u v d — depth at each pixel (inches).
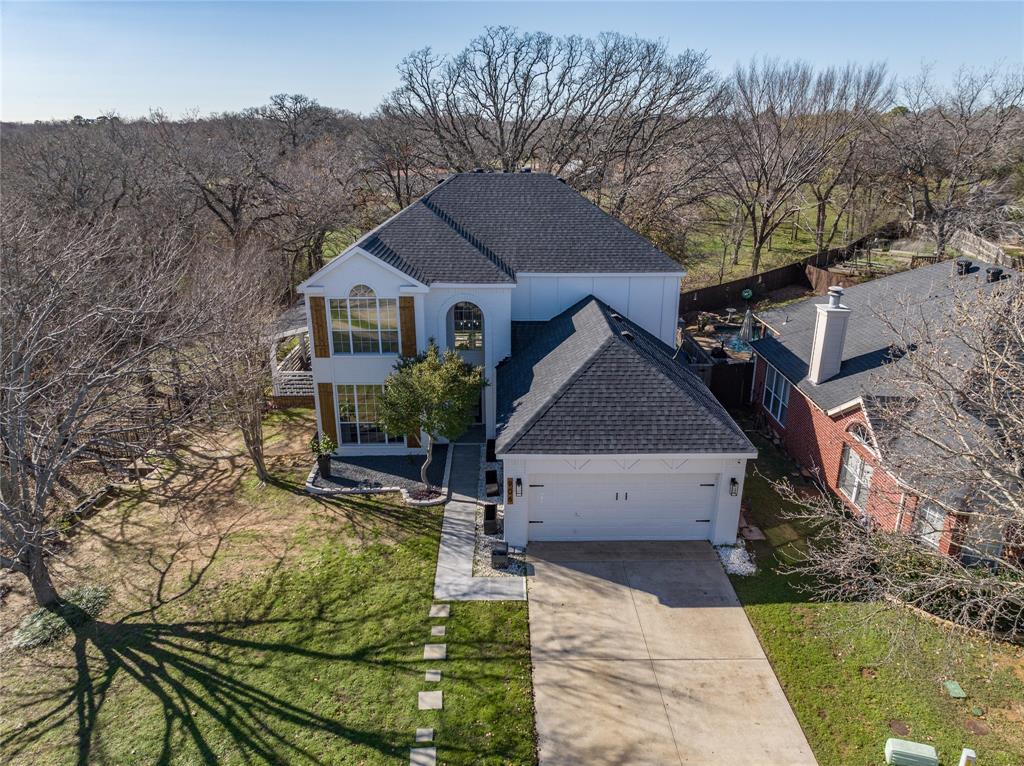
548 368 755.4
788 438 871.7
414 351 832.3
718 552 667.4
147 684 511.8
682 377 756.6
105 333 694.5
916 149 1754.4
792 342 923.4
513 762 439.2
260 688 504.1
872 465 653.9
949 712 474.0
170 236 1077.1
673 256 1720.0
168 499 770.2
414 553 666.8
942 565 510.9
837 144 1895.9
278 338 974.4
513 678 508.7
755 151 1779.0
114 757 450.9
